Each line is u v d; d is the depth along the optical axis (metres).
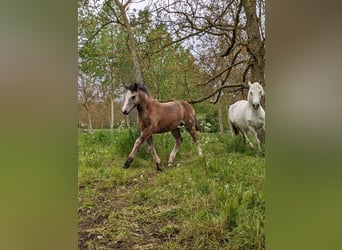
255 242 0.94
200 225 0.99
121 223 1.03
